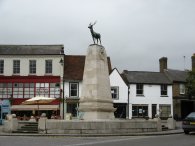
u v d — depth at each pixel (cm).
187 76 5516
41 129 2453
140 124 2580
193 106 5406
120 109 4909
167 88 5166
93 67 2619
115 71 4934
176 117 5203
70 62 4891
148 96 5047
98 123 2391
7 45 4822
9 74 4606
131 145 1650
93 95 2569
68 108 4578
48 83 4594
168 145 1648
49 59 4625
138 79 5078
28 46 4803
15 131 2600
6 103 4428
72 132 2389
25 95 4575
